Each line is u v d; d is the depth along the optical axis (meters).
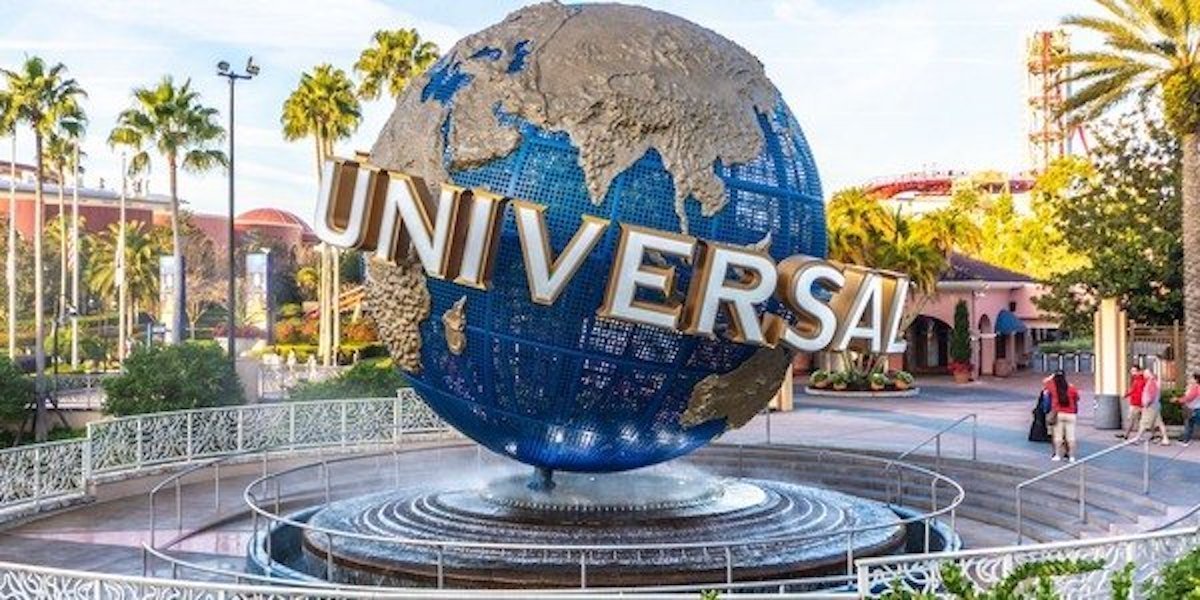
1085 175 41.50
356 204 11.97
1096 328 28.09
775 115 13.00
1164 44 29.59
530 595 8.80
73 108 52.28
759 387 12.82
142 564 15.53
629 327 11.85
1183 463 20.97
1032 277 61.19
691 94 12.18
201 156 50.47
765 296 11.80
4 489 18.44
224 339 65.12
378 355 57.75
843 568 12.29
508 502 13.59
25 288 79.88
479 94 12.30
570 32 12.48
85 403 37.78
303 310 79.19
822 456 22.27
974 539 16.88
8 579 10.30
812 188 13.10
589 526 12.66
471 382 12.55
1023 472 20.11
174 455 21.80
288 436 23.59
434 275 11.70
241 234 97.38
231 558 15.81
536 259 11.38
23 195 90.81
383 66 52.53
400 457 22.98
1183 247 31.33
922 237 52.78
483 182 12.09
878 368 42.91
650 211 11.82
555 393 12.16
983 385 46.28
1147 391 23.83
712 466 22.42
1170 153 35.78
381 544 12.70
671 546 11.27
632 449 12.84
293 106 53.91
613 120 11.88
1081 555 10.02
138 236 83.19
